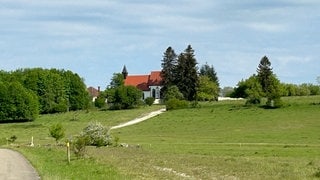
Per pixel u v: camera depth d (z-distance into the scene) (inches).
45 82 7500.0
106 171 1423.5
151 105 7140.8
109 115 6254.9
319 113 5093.5
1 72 7785.4
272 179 1353.3
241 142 3526.1
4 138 4178.2
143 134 4461.1
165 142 3597.4
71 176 1263.5
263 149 2866.6
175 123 5073.8
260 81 7755.9
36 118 6545.3
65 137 4271.7
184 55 7608.3
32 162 1797.5
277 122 4741.6
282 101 5580.7
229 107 5836.6
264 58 7775.6
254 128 4485.7
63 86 7701.8
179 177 1358.3
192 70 7524.6
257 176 1432.1
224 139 3794.3
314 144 3221.0
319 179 1353.3
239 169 1642.5
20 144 3659.0
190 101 7062.0
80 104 7864.2
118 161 1905.8
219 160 2048.5
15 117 6397.6
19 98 6422.2
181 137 4067.4
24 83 7519.7
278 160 2066.9
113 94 6889.8
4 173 1412.4
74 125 5531.5
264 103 5920.3
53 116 6756.9
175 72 7647.6
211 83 7628.0
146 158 2127.2
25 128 5438.0
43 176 1283.2
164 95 7746.1
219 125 4778.5
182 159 2097.7
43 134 4822.8
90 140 3223.4
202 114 5487.2
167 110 6122.1
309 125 4480.8
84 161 1831.9
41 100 7436.0
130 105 6850.4
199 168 1686.8
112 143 3336.6
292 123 4635.8
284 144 3262.8
